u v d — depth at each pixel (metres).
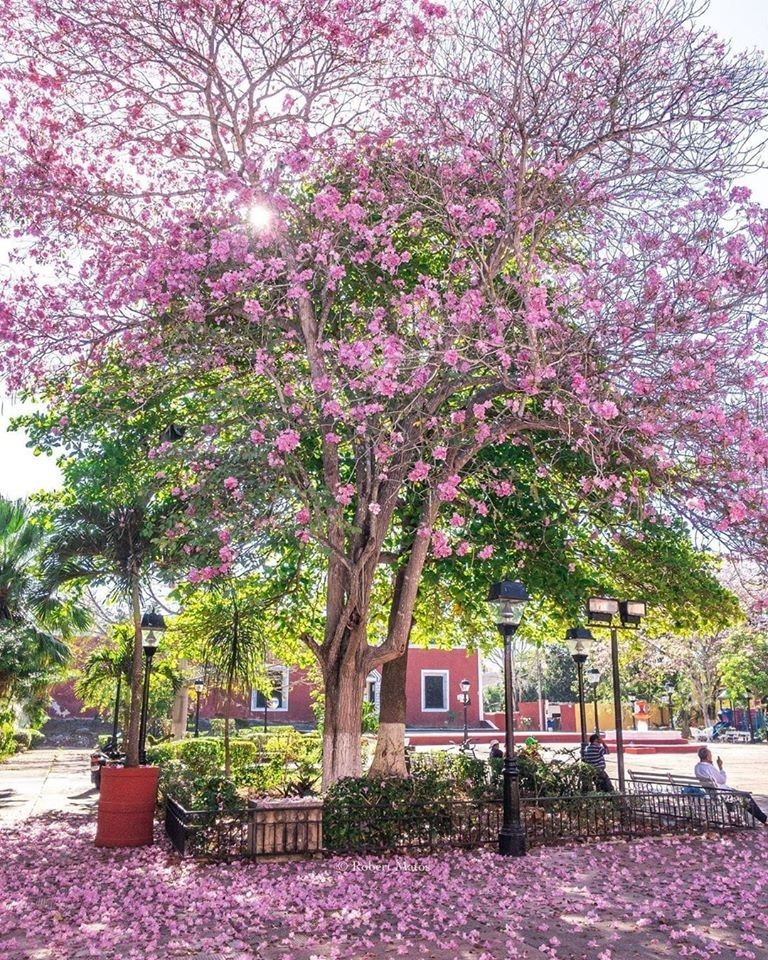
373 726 29.95
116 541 13.04
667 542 14.92
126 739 20.69
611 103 10.38
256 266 10.23
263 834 9.58
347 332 11.66
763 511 8.88
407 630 12.07
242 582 14.30
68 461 14.52
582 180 10.78
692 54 10.41
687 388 8.80
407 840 10.18
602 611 13.45
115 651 22.83
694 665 45.50
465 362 9.57
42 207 11.05
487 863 9.32
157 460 10.55
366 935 6.40
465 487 13.64
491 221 9.68
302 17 10.95
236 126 11.37
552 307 9.98
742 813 12.68
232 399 10.20
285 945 6.14
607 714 49.72
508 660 10.48
